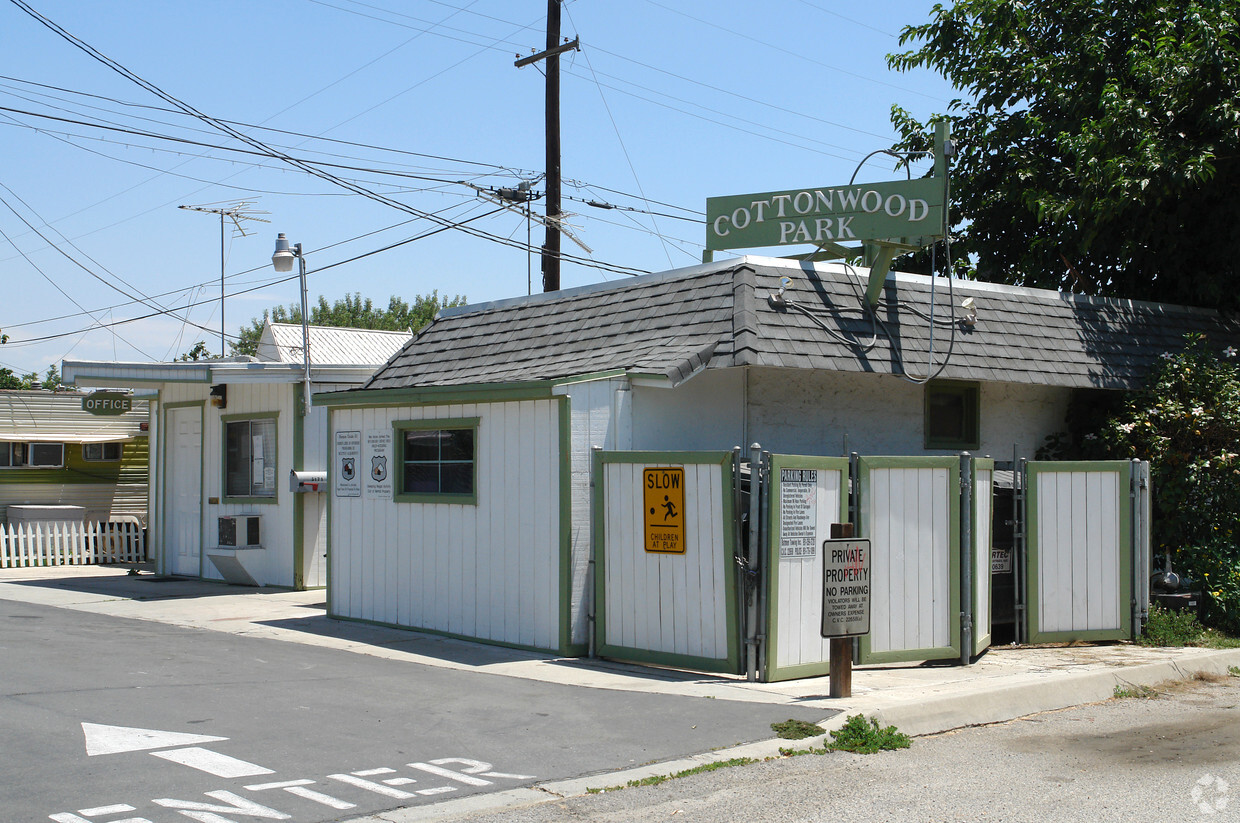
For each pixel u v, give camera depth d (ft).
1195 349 50.88
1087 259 60.64
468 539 39.01
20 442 79.46
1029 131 62.64
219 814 18.74
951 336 40.45
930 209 40.27
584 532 35.70
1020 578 37.86
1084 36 59.06
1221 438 44.06
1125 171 52.19
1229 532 43.68
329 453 45.32
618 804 20.20
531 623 36.58
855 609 28.55
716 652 32.17
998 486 37.93
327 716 26.45
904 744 24.91
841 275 42.57
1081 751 24.72
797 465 31.71
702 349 37.35
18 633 38.99
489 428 38.32
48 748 22.63
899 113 68.85
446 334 51.34
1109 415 46.60
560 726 25.76
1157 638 37.93
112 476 83.56
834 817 19.63
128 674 31.07
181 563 64.18
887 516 33.45
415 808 19.51
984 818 19.63
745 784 21.59
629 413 36.94
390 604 42.14
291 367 54.34
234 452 60.08
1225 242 55.31
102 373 55.36
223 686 29.71
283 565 55.93
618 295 44.88
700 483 32.63
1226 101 51.62
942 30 66.18
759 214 43.01
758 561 31.40
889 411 43.42
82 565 73.31
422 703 28.17
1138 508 38.37
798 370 40.81
